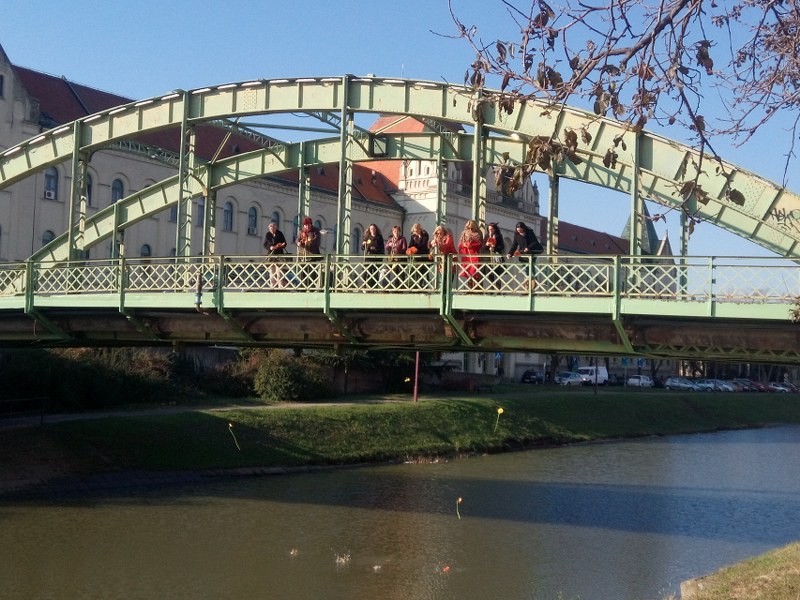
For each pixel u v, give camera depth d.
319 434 40.53
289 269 18.78
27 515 26.25
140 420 35.69
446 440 45.19
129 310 20.48
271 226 20.83
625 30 8.25
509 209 54.62
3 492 28.12
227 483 33.34
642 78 8.38
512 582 21.27
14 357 39.84
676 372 111.44
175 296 19.56
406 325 18.31
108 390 42.12
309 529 26.06
